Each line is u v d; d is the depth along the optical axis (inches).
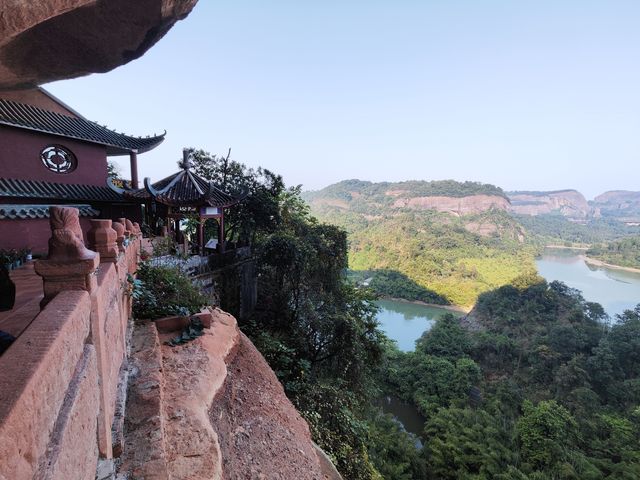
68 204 430.9
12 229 362.3
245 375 219.0
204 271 466.0
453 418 1035.3
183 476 112.6
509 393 1277.1
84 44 215.5
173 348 190.5
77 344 67.2
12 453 36.5
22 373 44.7
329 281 661.9
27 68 229.3
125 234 185.6
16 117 398.6
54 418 53.3
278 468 163.0
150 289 233.1
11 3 128.4
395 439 857.5
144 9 198.8
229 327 245.9
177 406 143.3
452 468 845.8
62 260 74.2
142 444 115.6
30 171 408.5
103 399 91.1
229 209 676.7
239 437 166.7
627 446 912.3
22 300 136.2
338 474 240.4
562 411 973.8
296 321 557.0
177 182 496.7
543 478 778.8
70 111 476.1
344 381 487.5
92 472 80.5
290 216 748.0
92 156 468.4
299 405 351.3
